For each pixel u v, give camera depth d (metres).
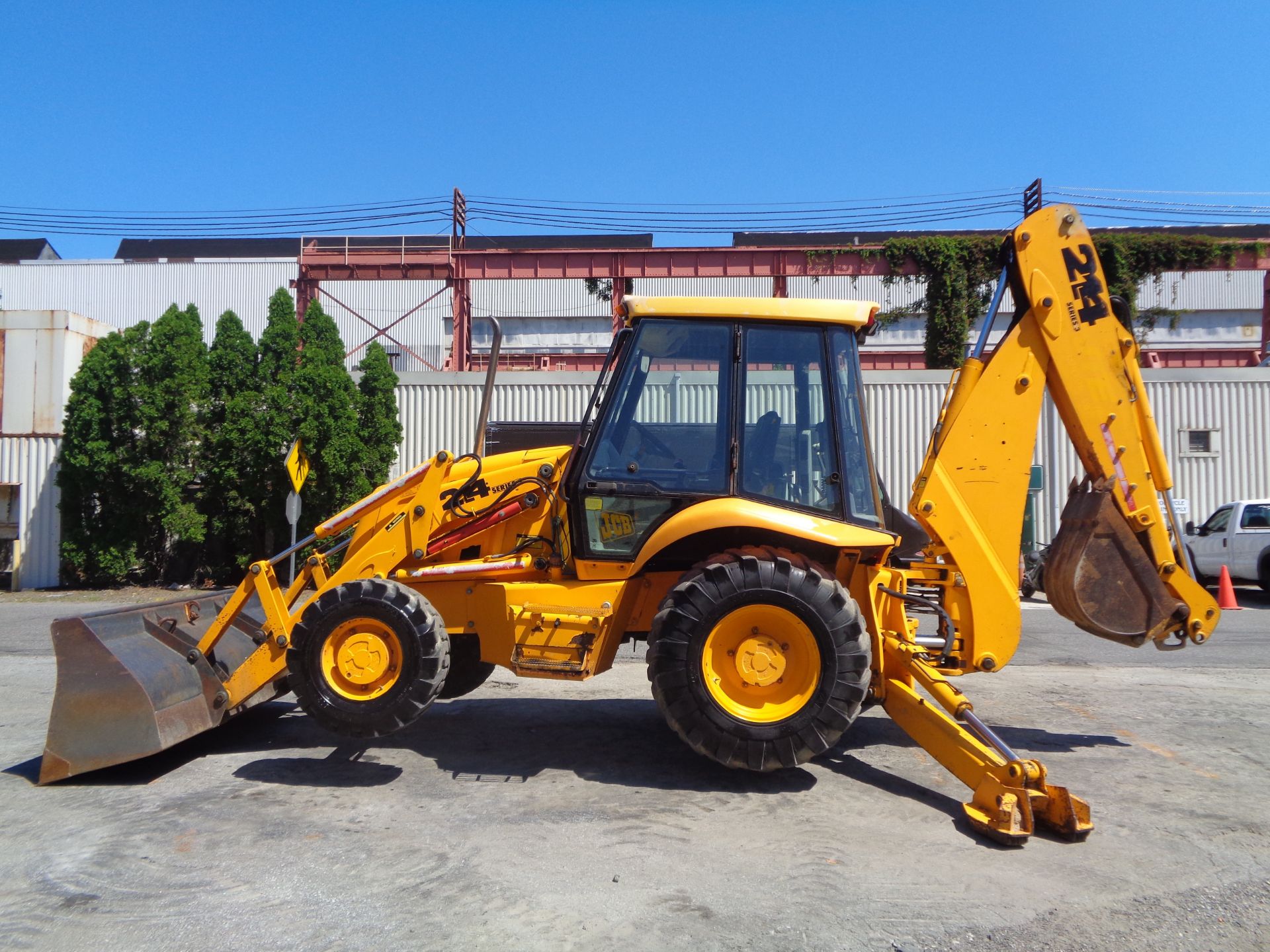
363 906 3.38
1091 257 5.21
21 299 40.50
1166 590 5.27
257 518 16.88
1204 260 20.75
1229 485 18.06
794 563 4.61
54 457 17.73
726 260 21.70
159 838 4.04
